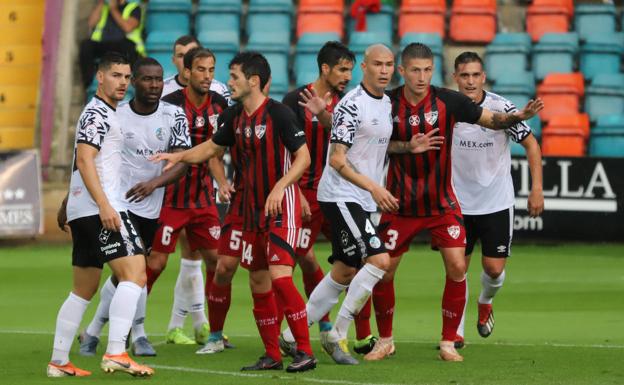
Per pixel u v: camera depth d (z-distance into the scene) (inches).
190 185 1129.4
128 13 2303.2
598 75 2329.0
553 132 2193.7
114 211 897.5
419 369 956.0
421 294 1520.7
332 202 997.8
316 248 2021.4
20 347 1111.0
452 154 1127.0
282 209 942.4
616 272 1723.7
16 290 1589.6
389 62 979.9
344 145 971.3
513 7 2488.9
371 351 1028.5
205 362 1011.3
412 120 1002.7
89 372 941.2
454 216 1018.1
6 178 2089.1
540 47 2377.0
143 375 908.0
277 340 964.0
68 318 930.1
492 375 920.9
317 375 922.7
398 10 2527.1
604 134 2213.3
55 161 2273.6
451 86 2364.7
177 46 1217.4
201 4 2452.0
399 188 1020.5
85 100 2320.4
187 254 1153.4
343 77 1106.1
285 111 941.2
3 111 2393.0
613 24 2447.1
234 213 1017.5
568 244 2023.9
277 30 2432.3
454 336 1015.6
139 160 1096.2
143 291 1058.1
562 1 2452.0
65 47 2345.0
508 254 1135.0
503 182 1131.9
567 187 2016.5
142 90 1075.9
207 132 1182.3
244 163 962.1
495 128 1007.0
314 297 1025.5
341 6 2449.6
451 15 2432.3
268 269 959.6
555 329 1224.8
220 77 2329.0
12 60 2463.1
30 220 2091.5
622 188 2005.4
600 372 934.4
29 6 2524.6
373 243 981.8
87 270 931.3
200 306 1152.2
